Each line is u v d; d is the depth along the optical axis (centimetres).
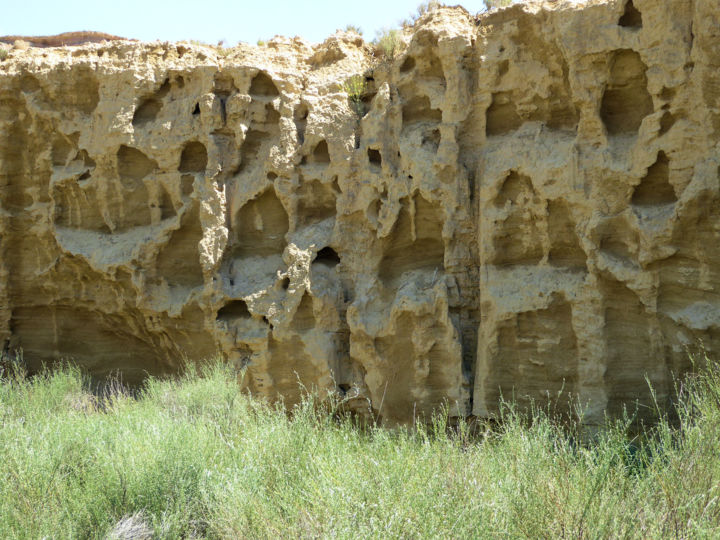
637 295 742
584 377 771
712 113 695
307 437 575
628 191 756
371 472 474
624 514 384
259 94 1083
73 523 486
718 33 684
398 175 934
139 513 511
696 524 347
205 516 518
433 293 883
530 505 407
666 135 728
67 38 2012
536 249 837
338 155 999
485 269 858
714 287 695
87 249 1142
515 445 504
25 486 518
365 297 945
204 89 1079
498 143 882
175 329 1106
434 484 440
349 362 962
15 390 974
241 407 802
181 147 1082
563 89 834
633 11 770
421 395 889
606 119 794
